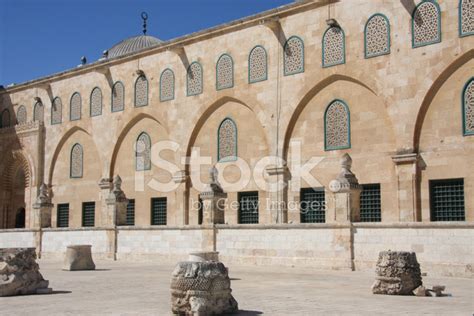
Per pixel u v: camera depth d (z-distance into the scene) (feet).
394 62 88.22
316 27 97.55
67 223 138.10
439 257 64.59
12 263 50.72
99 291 52.29
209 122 113.19
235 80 108.17
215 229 86.58
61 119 140.36
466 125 81.76
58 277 68.03
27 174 146.30
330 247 74.33
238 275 67.00
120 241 99.66
